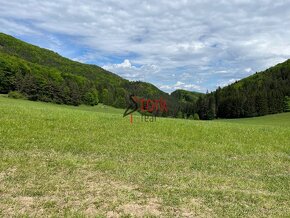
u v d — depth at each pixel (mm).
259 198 11977
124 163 16859
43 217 8969
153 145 23125
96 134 25562
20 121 26969
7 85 129750
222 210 10445
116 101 165750
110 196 11070
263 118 130500
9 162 14828
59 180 12641
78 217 9047
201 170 16719
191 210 10281
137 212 9836
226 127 37469
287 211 10719
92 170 14766
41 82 132750
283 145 26844
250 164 19094
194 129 33219
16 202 9969
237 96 162250
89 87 162875
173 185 13133
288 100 157875
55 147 19469
